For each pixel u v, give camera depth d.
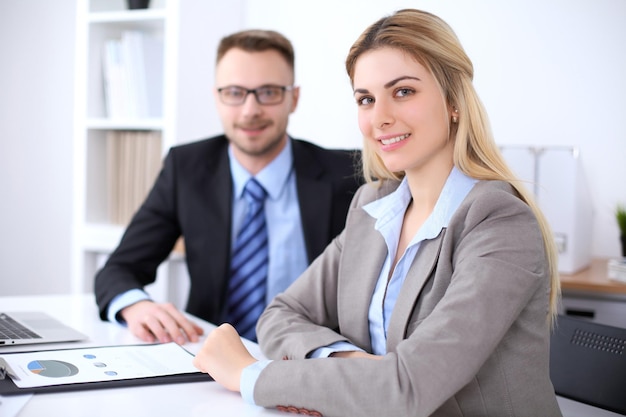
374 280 1.29
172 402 1.02
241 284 2.00
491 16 2.64
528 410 1.06
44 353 1.24
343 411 0.96
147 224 2.03
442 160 1.22
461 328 0.97
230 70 2.02
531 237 1.06
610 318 1.99
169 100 2.80
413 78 1.15
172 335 1.45
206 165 2.08
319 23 2.95
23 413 0.94
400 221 1.30
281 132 2.06
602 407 1.32
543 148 2.14
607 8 2.48
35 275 3.63
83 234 2.94
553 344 1.42
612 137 2.50
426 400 0.94
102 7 3.08
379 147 1.22
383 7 2.83
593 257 2.53
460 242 1.10
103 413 0.96
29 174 3.60
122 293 1.63
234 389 1.06
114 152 3.00
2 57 3.58
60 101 3.53
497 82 2.65
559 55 2.55
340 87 2.93
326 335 1.23
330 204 2.01
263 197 2.05
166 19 2.79
